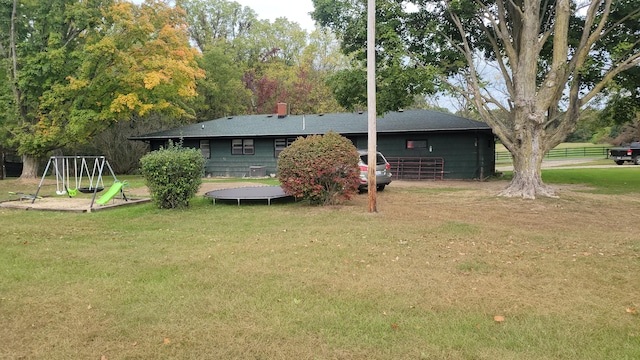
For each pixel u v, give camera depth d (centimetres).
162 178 1080
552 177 2077
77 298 441
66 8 2019
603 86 1318
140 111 2162
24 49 2017
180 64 2127
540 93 1287
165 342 344
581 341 346
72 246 684
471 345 339
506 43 1384
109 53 1973
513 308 417
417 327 372
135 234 789
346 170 1095
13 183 2014
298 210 1064
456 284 489
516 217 969
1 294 454
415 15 1534
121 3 2061
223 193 1294
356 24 1494
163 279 507
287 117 2605
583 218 957
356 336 355
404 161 2177
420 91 1458
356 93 1628
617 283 493
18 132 2091
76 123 1989
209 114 3750
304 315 398
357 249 654
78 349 334
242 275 521
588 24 1297
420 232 790
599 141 5534
